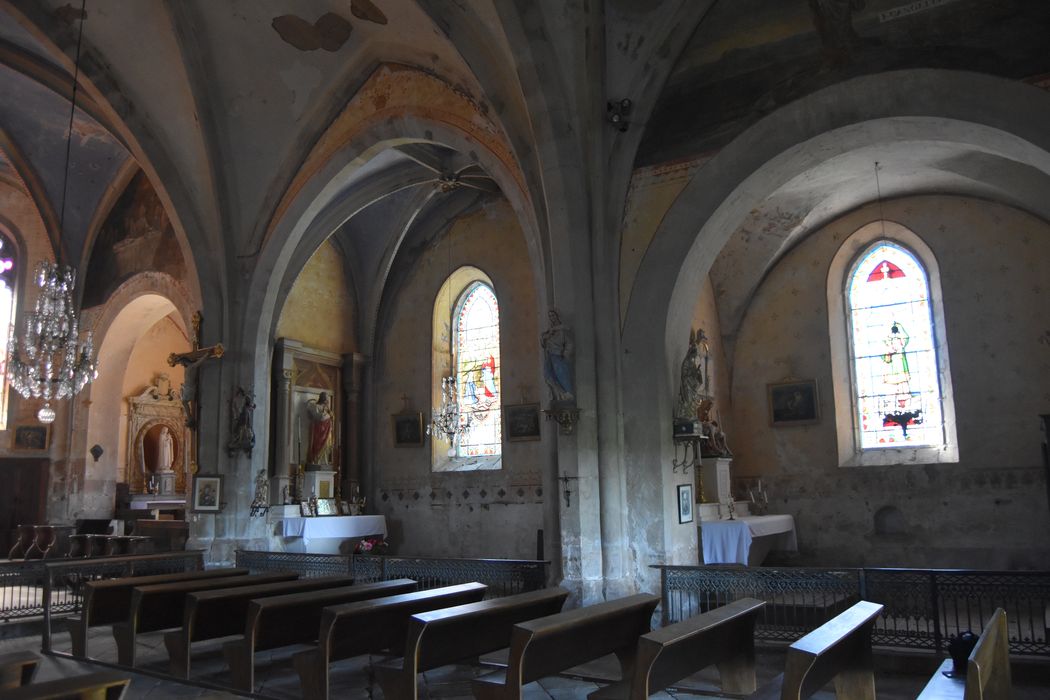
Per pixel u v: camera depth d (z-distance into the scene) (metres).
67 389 15.02
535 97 12.02
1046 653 8.44
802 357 17.70
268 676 8.88
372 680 7.98
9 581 11.97
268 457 18.66
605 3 12.22
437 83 14.41
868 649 6.43
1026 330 15.30
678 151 11.90
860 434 17.23
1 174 22.89
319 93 15.77
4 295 22.88
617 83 12.27
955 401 15.82
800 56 11.03
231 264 17.33
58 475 22.81
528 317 19.33
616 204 12.23
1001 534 15.14
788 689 5.11
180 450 26.33
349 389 21.05
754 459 18.00
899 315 17.02
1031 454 15.01
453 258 20.73
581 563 11.42
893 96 10.28
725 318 18.55
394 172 17.98
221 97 16.25
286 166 16.61
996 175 14.05
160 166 17.19
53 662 9.82
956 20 9.98
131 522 21.42
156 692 8.20
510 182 13.37
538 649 6.38
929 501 15.94
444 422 18.59
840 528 16.81
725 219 12.00
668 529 11.66
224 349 17.14
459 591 8.31
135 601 9.23
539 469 18.64
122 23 15.34
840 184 15.96
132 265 22.17
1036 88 9.38
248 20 14.87
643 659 5.65
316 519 17.70
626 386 11.99
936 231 16.39
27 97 19.30
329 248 20.94
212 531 16.66
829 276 17.61
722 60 11.66
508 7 11.75
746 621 7.23
